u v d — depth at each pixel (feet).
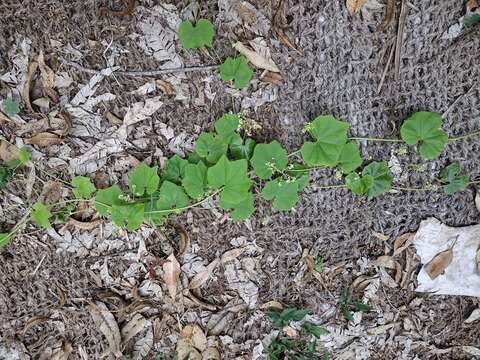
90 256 2.35
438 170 2.25
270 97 2.22
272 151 2.09
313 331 2.36
